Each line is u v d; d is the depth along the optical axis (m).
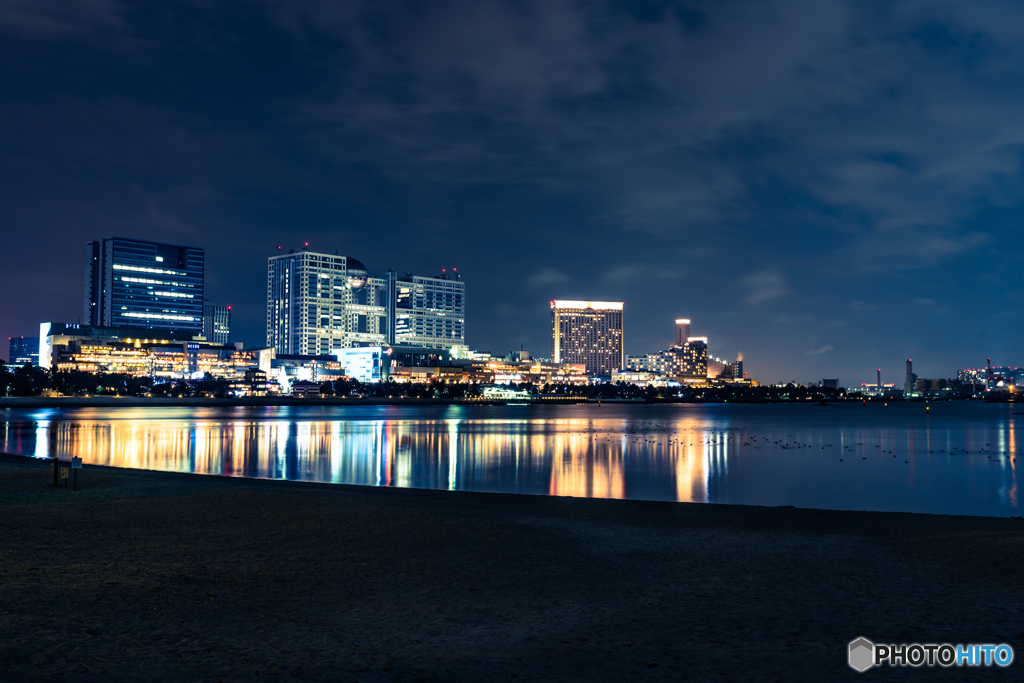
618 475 78.56
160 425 183.00
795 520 36.94
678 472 82.12
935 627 18.33
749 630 18.05
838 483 73.00
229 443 121.56
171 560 23.94
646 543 29.92
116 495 40.88
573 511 39.50
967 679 14.51
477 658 15.56
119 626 16.80
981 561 25.95
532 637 17.25
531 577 23.53
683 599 21.14
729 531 33.22
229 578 21.92
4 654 14.54
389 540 28.89
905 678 14.55
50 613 17.41
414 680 14.09
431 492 47.84
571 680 14.24
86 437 132.88
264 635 16.67
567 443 128.38
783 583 23.16
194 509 35.44
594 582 23.09
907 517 38.28
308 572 23.19
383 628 17.61
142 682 13.39
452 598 20.67
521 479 73.44
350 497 41.88
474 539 29.61
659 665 15.27
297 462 89.94
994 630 18.06
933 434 164.75
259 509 35.84
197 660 14.78
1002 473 82.69
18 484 46.09
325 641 16.42
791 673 14.81
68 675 13.59
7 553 23.50
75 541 26.25
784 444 129.75
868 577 23.95
